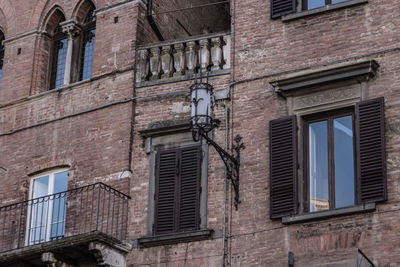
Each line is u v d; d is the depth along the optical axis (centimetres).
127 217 3175
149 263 3084
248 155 3073
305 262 2869
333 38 3080
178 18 3712
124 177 3222
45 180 3409
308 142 3031
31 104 3538
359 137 2906
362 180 2861
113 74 3391
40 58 3631
